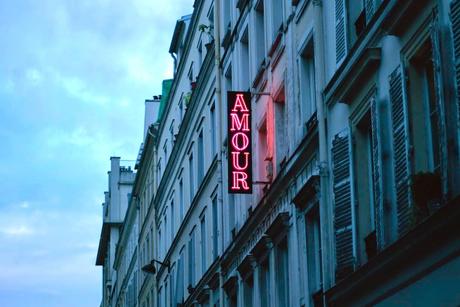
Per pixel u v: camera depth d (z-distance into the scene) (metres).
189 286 38.53
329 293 17.88
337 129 18.38
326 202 18.73
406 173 14.32
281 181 22.59
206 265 34.88
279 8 24.50
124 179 91.12
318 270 20.22
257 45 26.67
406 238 13.77
